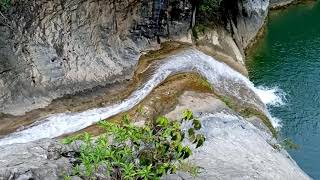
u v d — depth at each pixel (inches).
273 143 775.1
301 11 1513.3
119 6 892.0
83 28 839.7
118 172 337.7
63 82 799.1
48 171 355.6
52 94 779.4
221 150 629.9
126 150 340.8
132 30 938.1
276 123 918.4
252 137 724.0
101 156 332.8
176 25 1007.0
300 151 839.1
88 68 839.1
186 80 864.3
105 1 863.7
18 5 745.6
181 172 445.1
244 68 1091.9
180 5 987.9
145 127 353.4
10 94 733.3
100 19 866.1
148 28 960.3
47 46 790.5
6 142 657.0
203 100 808.3
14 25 746.8
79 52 833.5
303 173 705.6
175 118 740.0
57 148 389.1
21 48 757.9
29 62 765.9
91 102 794.8
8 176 343.3
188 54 964.6
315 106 976.3
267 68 1136.2
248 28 1250.6
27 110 740.0
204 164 561.0
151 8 941.2
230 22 1154.0
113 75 862.5
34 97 758.5
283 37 1326.3
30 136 677.9
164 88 823.1
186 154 351.6
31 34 771.4
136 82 866.1
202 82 872.3
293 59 1190.9
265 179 573.3
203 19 1077.1
